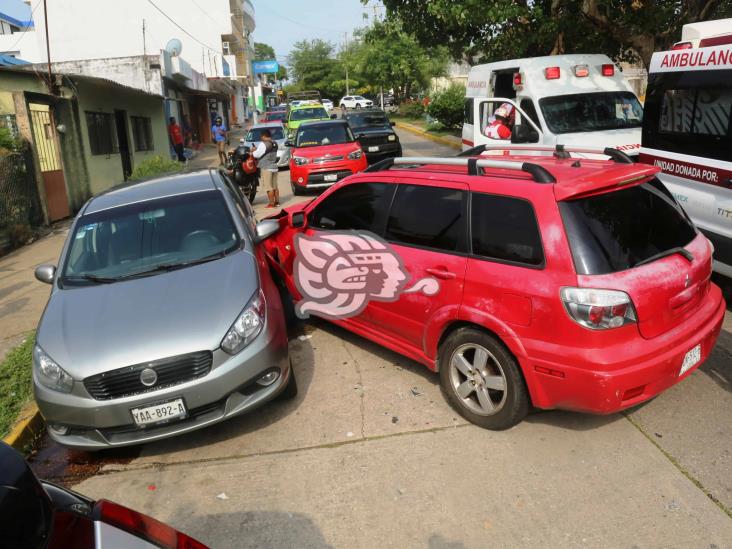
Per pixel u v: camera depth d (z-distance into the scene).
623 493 3.14
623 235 3.34
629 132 8.28
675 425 3.70
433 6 11.38
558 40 12.70
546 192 3.36
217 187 5.30
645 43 10.47
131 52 38.25
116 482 3.66
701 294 3.65
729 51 4.94
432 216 4.04
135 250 4.64
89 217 5.00
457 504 3.16
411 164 4.62
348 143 13.20
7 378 5.16
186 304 3.90
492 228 3.62
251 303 3.96
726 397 3.97
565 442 3.61
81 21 37.53
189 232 4.76
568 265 3.20
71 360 3.62
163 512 3.33
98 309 3.99
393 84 43.41
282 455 3.73
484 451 3.58
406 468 3.49
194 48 39.56
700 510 2.98
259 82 66.12
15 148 10.70
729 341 4.81
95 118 14.47
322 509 3.23
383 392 4.36
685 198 5.63
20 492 1.61
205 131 33.53
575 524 2.96
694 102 5.43
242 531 3.12
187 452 3.88
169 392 3.57
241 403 3.79
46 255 9.48
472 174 3.93
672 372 3.31
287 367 4.08
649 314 3.21
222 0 39.09
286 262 5.58
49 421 3.69
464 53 17.00
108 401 3.54
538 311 3.29
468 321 3.74
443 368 4.01
